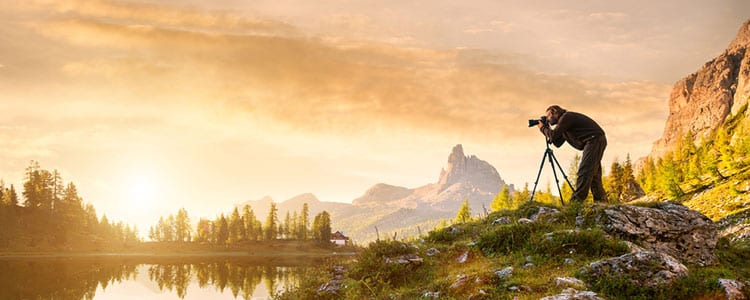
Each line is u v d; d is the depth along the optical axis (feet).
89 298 170.71
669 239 55.16
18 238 526.57
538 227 59.67
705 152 346.95
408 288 53.72
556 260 52.19
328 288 60.29
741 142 355.15
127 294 182.50
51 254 479.00
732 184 225.35
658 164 394.52
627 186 360.89
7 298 167.02
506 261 54.19
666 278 42.98
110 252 536.83
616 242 52.70
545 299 39.96
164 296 177.99
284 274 243.81
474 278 48.98
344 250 637.71
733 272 49.11
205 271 281.33
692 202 250.37
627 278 43.73
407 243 64.64
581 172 66.64
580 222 59.52
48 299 165.48
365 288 56.08
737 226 142.41
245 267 312.29
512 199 310.65
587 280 45.09
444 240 69.72
